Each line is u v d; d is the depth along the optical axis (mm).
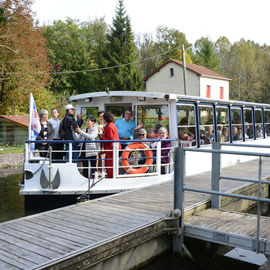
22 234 4855
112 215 5781
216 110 10859
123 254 4934
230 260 6121
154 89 40875
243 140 12953
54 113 8531
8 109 27422
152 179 8062
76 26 51594
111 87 44875
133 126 8859
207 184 8398
